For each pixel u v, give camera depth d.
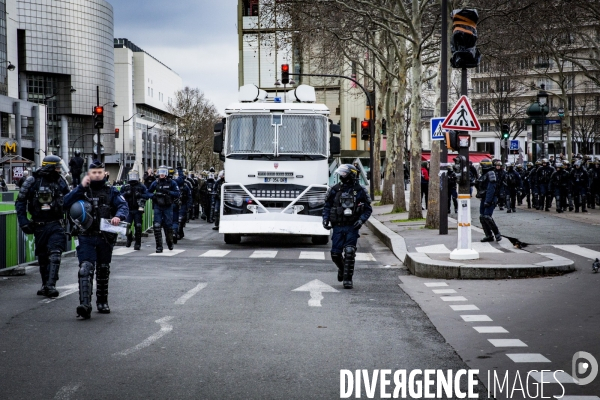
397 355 7.54
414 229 22.84
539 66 48.81
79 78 126.25
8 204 17.38
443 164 20.59
